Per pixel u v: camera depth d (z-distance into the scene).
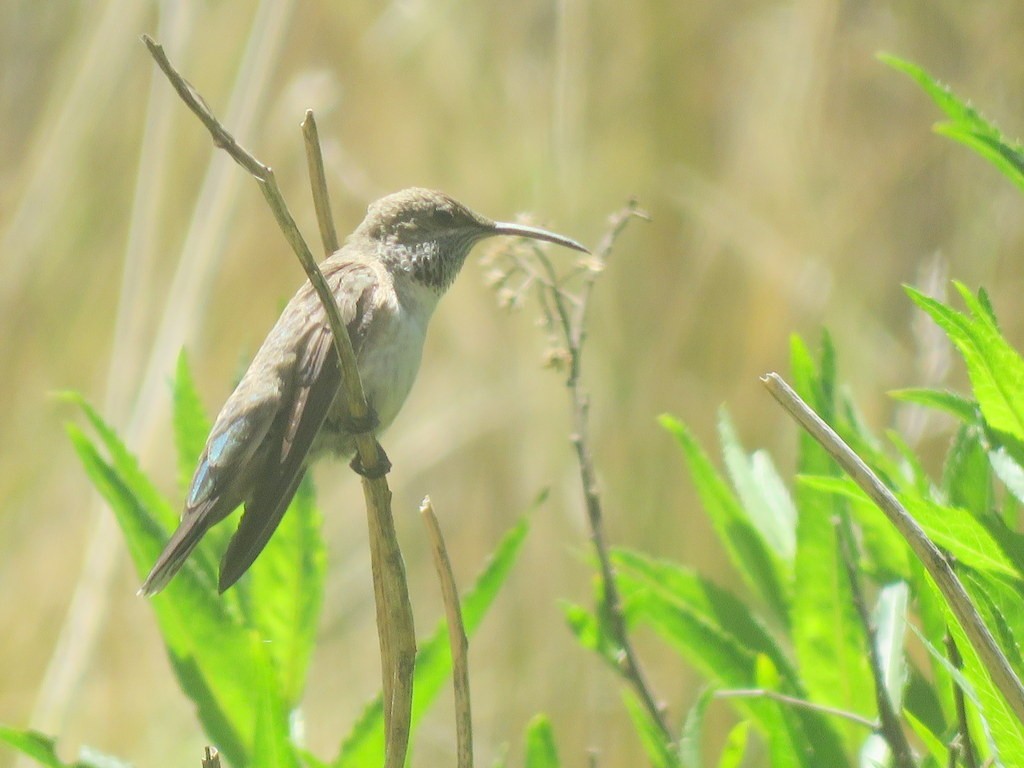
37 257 11.80
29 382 11.78
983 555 4.00
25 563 11.35
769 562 5.65
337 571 12.13
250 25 11.34
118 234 11.84
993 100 11.02
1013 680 3.44
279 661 5.50
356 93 11.79
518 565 11.12
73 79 11.89
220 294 11.31
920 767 4.55
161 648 11.19
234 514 5.98
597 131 11.25
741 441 10.62
